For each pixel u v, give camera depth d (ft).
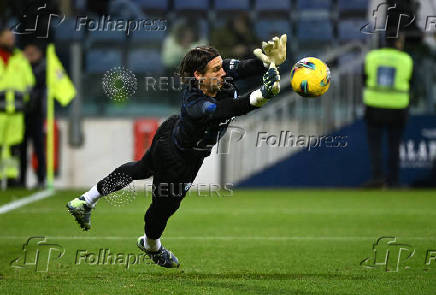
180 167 66.74
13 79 155.94
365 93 161.58
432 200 146.72
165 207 68.39
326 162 170.50
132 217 122.11
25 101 156.87
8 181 162.71
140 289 64.49
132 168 70.23
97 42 174.60
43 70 156.97
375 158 165.68
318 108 171.22
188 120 64.28
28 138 161.48
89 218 73.41
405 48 168.14
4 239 97.96
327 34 182.60
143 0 190.70
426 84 169.37
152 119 169.99
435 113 168.25
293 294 62.39
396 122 161.89
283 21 184.44
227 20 166.09
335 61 175.22
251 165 171.32
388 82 159.94
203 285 66.54
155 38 175.63
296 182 171.22
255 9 190.39
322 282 68.49
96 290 64.13
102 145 170.71
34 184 168.55
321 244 94.22
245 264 79.97
